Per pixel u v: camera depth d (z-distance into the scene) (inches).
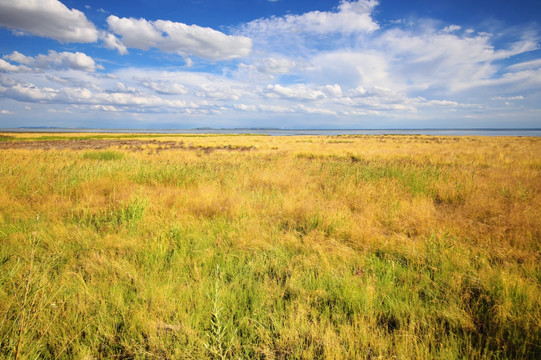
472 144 1310.3
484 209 195.8
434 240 133.2
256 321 78.1
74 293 87.6
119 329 78.2
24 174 286.2
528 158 586.6
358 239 144.8
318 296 94.6
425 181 290.2
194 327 78.3
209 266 114.8
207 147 1146.7
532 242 137.6
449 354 67.4
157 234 144.2
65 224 162.7
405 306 87.4
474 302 89.7
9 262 106.0
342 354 68.4
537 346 69.4
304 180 309.7
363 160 657.0
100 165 372.8
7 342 67.6
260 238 144.3
